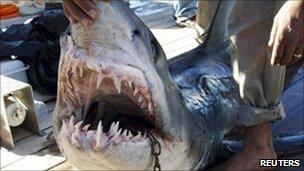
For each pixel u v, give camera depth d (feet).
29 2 11.19
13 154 5.33
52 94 6.72
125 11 3.30
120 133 3.35
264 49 4.10
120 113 3.90
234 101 4.99
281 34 3.52
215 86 4.90
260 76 4.18
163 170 3.77
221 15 5.42
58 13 7.30
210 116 4.54
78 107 3.44
